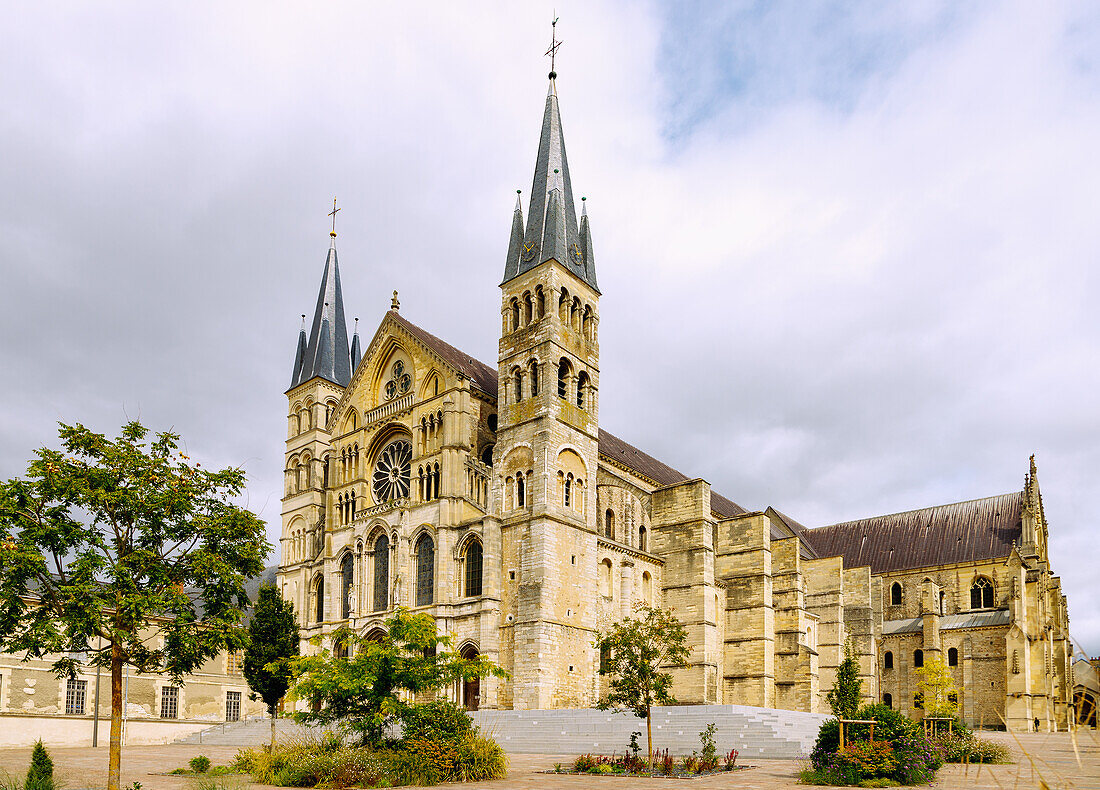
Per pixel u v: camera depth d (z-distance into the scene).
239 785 33.44
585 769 40.59
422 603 73.31
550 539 69.00
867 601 105.00
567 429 73.94
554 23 88.19
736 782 35.38
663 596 80.56
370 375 85.00
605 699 49.16
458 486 73.38
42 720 72.12
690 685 76.38
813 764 37.12
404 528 75.62
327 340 98.12
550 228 78.06
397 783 34.56
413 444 78.00
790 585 88.81
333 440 85.81
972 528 114.88
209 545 30.73
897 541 120.38
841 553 123.88
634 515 81.69
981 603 108.50
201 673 85.94
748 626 83.88
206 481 31.38
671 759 40.78
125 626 28.48
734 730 50.69
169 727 80.56
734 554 86.62
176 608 29.53
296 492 92.19
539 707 64.12
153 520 29.73
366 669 37.78
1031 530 105.81
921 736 36.53
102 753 59.31
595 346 79.56
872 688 102.06
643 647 47.91
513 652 67.88
